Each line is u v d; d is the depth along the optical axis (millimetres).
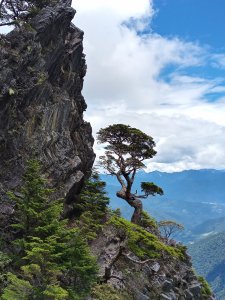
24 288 23750
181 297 49062
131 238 38406
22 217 29469
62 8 46938
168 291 46531
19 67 39188
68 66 50219
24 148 38969
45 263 24562
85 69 55750
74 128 51625
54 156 42844
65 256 28953
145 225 58531
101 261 40844
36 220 29250
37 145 40344
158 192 53969
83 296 30172
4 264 27812
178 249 55125
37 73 41656
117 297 37281
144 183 54031
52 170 41219
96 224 44188
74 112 49812
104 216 47406
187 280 54438
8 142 37156
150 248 42375
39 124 41938
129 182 53375
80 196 47031
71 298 28281
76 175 45250
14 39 40438
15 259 28828
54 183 41094
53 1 49000
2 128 36750
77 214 46094
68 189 42781
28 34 41344
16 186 35812
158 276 47125
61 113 45938
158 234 59531
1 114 36312
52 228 28344
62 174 42344
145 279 44969
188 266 56719
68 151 45219
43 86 42719
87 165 53438
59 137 44969
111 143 51812
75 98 53375
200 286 56219
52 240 25641
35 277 25781
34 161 31812
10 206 33969
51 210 28984
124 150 50969
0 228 32250
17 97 38406
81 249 29828
